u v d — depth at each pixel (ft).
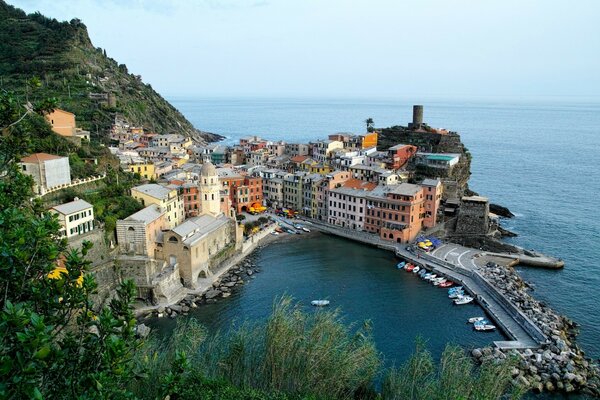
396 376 192.65
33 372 65.31
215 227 470.39
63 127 554.46
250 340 197.47
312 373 175.94
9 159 128.67
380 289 422.00
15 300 85.81
